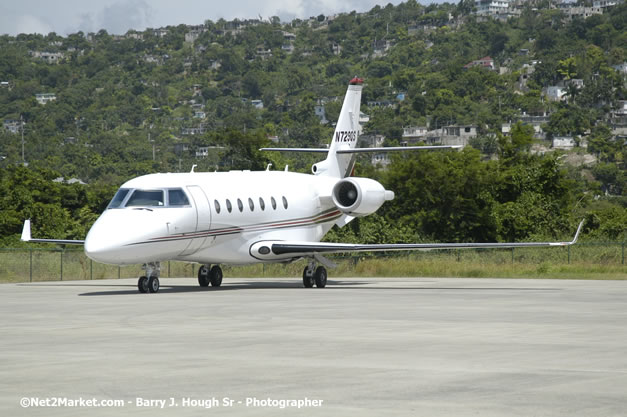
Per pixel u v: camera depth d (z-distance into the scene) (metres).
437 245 58.94
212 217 57.66
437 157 129.00
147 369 23.95
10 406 18.98
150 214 53.88
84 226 120.88
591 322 36.66
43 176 134.50
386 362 25.14
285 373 23.25
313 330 33.66
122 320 37.88
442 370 23.69
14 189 121.38
